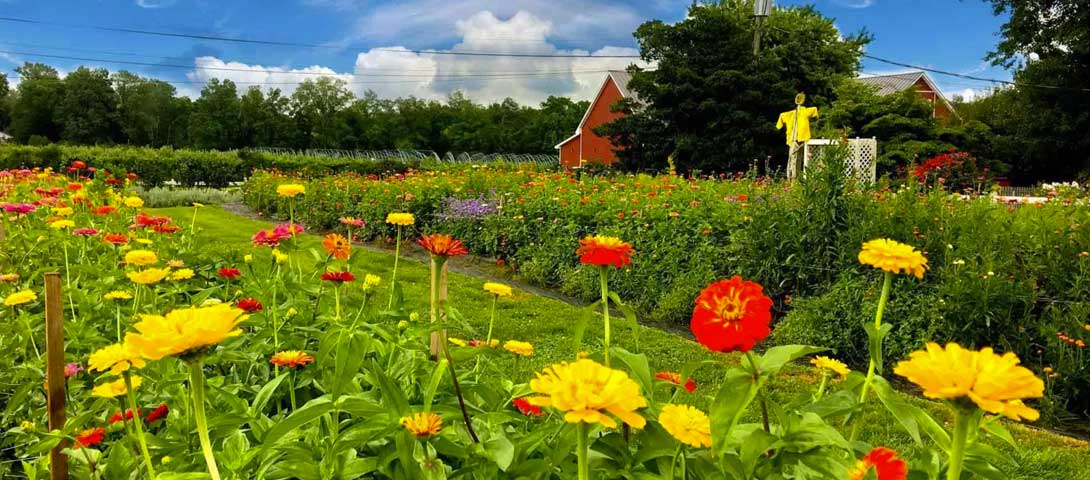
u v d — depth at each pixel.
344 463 1.38
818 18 28.38
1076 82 23.11
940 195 5.02
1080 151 23.31
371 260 7.96
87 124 62.88
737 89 22.77
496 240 8.08
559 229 7.28
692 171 13.27
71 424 1.71
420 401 1.77
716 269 5.73
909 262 1.17
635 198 7.41
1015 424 3.59
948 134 21.78
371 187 11.09
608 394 0.78
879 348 1.23
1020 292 4.09
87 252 4.20
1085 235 4.16
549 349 4.59
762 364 1.06
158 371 2.09
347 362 1.43
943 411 3.65
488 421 1.53
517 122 63.97
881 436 3.21
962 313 4.16
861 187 5.27
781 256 5.31
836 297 4.77
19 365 2.41
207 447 0.93
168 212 12.93
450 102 73.81
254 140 67.31
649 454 1.25
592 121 33.34
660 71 23.41
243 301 2.34
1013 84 24.91
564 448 1.28
